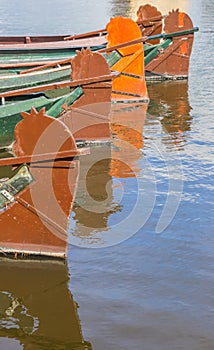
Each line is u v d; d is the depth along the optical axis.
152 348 5.95
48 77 12.82
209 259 7.55
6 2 40.91
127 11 35.16
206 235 8.15
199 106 15.05
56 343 6.06
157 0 40.00
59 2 40.94
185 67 17.84
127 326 6.29
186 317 6.41
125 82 15.14
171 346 5.97
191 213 8.79
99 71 11.34
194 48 22.05
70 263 7.46
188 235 8.16
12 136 11.27
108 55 14.71
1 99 11.84
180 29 17.48
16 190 7.13
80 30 27.80
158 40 18.72
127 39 14.54
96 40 16.56
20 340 6.13
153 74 17.78
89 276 7.20
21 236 7.38
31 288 6.98
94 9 36.44
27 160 6.95
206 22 28.39
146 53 17.39
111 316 6.46
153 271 7.31
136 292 6.88
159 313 6.49
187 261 7.52
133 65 15.00
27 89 10.52
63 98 11.27
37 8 37.19
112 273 7.27
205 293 6.85
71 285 7.02
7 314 6.51
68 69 13.05
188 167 10.64
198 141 12.16
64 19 31.73
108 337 6.12
